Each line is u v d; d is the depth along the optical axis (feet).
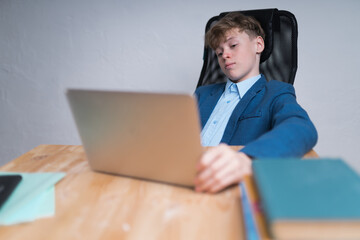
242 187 1.54
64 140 7.80
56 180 1.82
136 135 1.68
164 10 6.88
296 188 1.07
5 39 7.43
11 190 1.65
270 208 0.94
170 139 1.59
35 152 2.56
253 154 1.73
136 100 1.55
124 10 7.00
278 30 4.19
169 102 1.46
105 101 1.65
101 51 7.22
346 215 0.88
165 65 7.07
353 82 6.50
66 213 1.45
